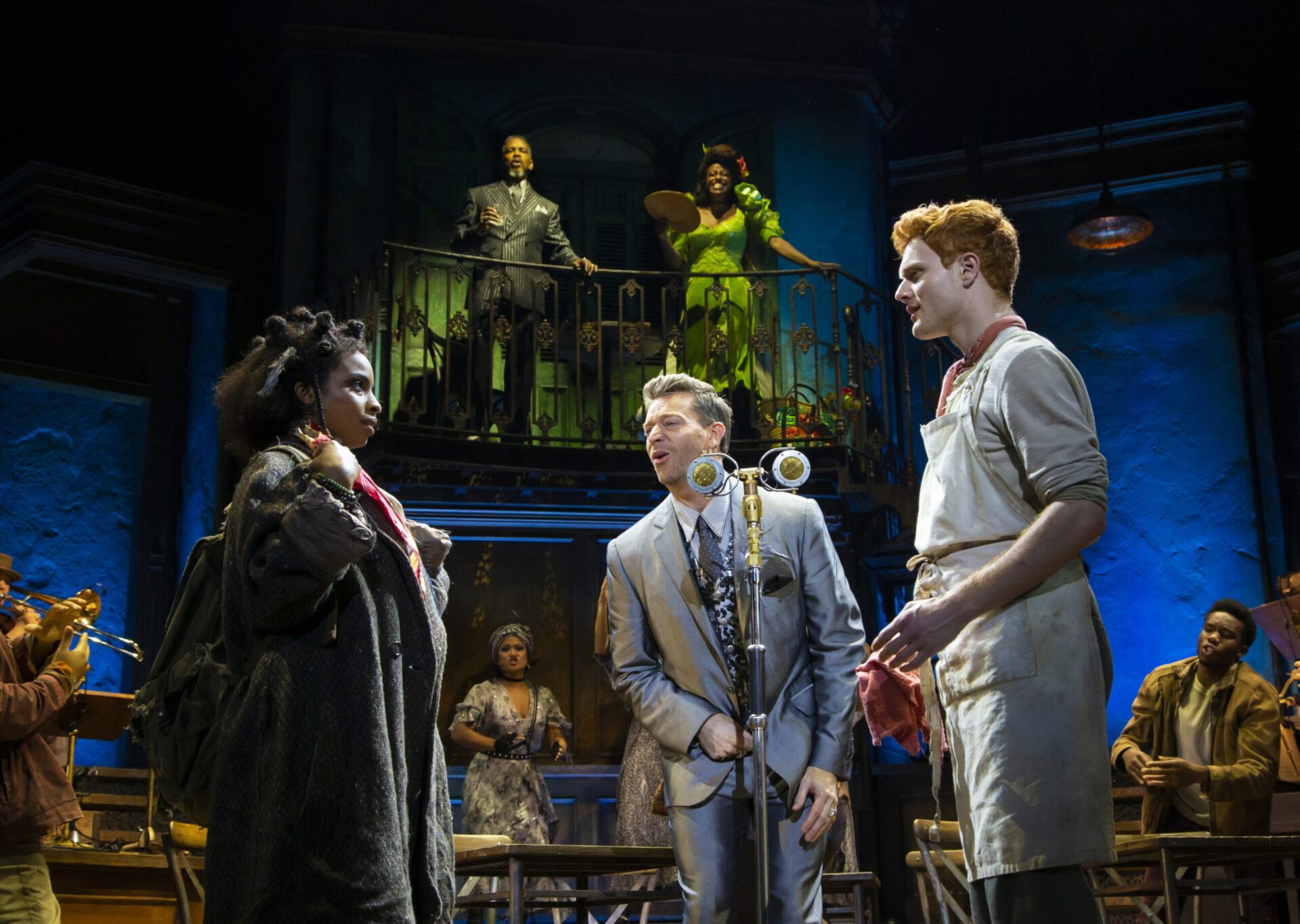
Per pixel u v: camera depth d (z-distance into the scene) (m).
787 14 8.97
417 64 8.47
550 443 7.93
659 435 3.05
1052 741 2.12
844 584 3.00
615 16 8.77
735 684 2.88
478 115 8.52
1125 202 8.88
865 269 8.59
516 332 7.64
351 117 8.24
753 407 7.62
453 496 7.21
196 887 3.86
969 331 2.46
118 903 4.18
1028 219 9.02
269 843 2.04
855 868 4.91
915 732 2.56
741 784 2.80
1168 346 8.52
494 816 6.09
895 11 9.16
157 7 8.72
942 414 2.49
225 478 7.86
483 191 8.00
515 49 8.60
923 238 2.51
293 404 2.46
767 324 8.37
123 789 5.26
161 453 8.05
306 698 2.12
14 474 7.79
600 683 7.45
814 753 2.84
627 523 7.61
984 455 2.31
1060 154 8.98
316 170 8.11
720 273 7.57
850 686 2.90
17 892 3.57
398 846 2.10
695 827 2.79
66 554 7.79
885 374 7.96
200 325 8.37
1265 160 8.85
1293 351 8.40
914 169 9.23
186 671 2.26
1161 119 8.84
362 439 2.52
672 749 2.85
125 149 8.42
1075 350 8.68
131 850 4.64
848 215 8.70
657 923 6.80
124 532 7.97
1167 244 8.72
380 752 2.12
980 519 2.30
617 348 8.14
